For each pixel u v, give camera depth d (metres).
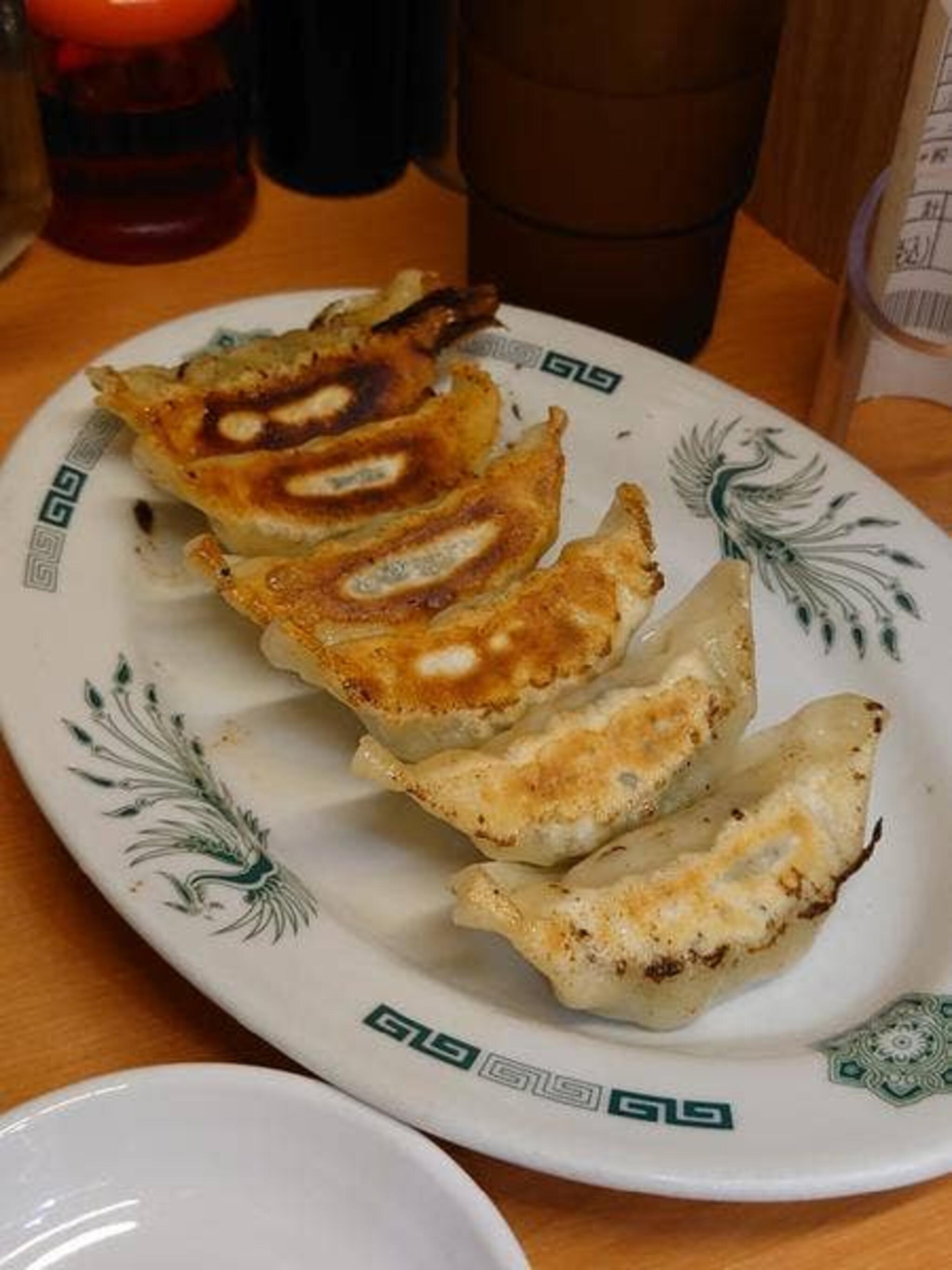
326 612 0.29
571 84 0.32
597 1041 0.23
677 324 0.37
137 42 0.36
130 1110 0.22
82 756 0.26
